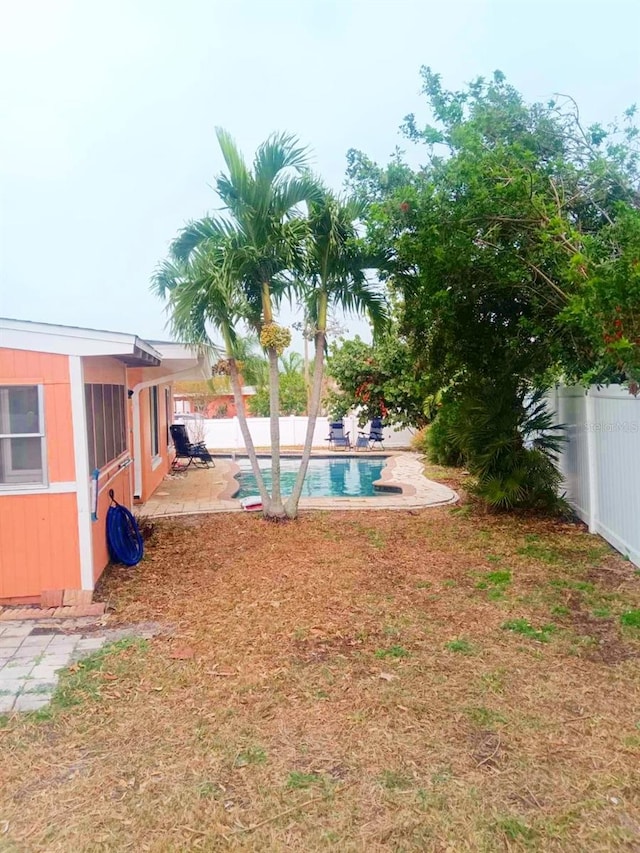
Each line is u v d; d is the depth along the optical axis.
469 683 3.63
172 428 15.72
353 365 19.09
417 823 2.46
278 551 6.94
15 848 2.34
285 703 3.45
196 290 7.74
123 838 2.40
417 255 6.50
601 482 7.27
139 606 5.23
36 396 5.30
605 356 4.73
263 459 19.03
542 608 4.92
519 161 5.82
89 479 5.50
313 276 8.45
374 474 16.17
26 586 5.32
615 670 3.78
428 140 6.92
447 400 9.72
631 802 2.56
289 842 2.37
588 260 4.63
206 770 2.83
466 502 9.92
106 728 3.22
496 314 8.13
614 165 6.21
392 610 4.95
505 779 2.72
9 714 3.38
